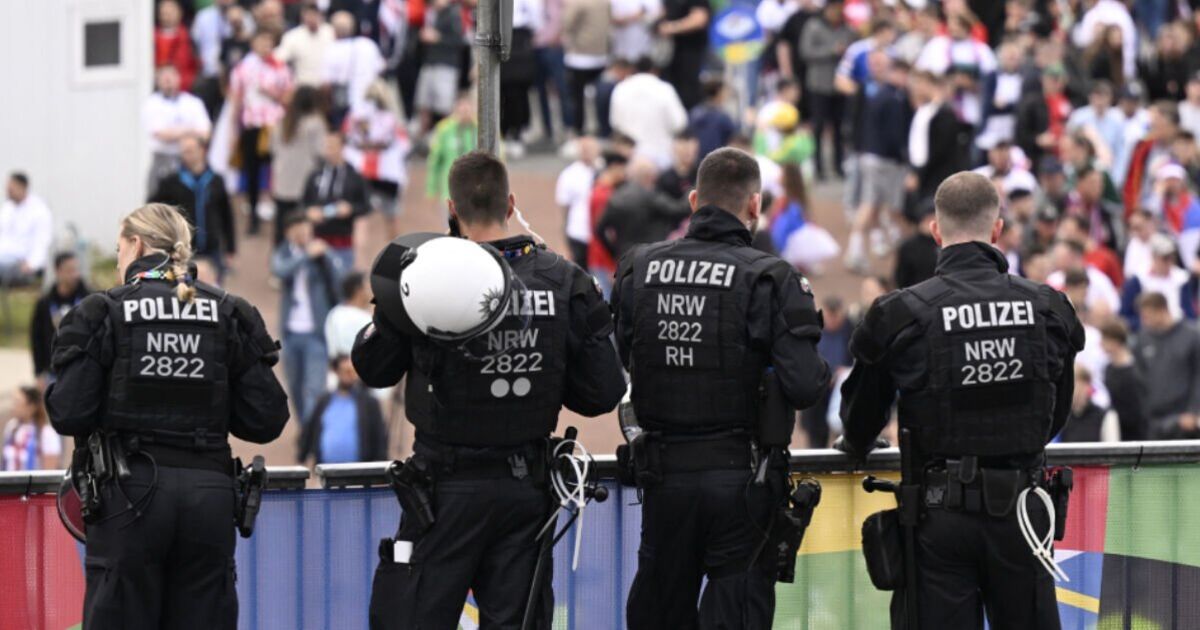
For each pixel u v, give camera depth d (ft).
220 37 256.73
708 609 67.31
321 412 155.84
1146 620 76.74
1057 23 258.78
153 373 63.87
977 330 66.54
